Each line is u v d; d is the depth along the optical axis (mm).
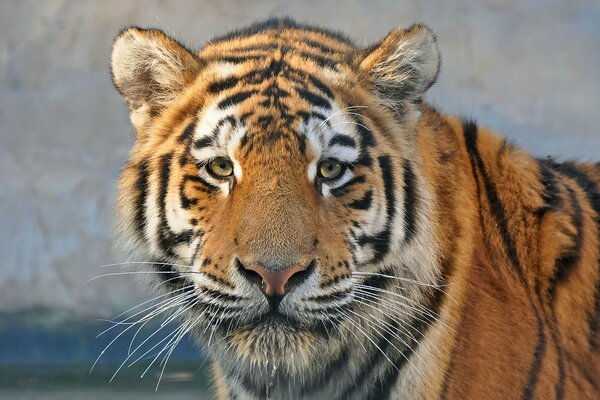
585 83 21062
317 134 8320
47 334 18734
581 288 9242
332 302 8188
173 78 8836
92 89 21234
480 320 8695
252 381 9008
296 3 20938
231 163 8312
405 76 8859
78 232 19922
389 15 21141
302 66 8750
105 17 21641
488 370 8602
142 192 8789
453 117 9594
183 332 8758
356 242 8344
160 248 8648
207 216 8312
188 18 21062
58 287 19500
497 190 9195
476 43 21234
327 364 8750
